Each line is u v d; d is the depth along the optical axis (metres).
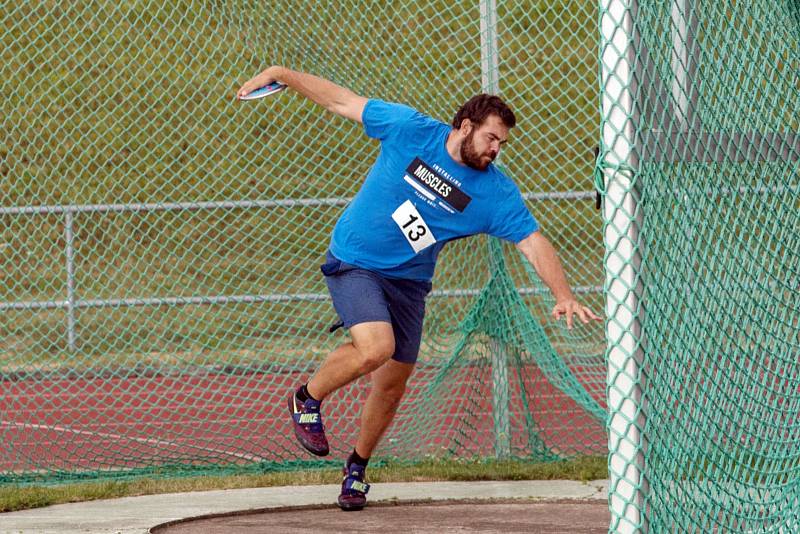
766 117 14.23
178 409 31.95
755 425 14.19
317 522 19.12
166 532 18.39
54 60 52.38
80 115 52.62
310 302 40.38
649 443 11.44
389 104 18.45
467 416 26.27
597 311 36.16
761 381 14.26
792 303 14.71
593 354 26.91
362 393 31.59
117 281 45.31
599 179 11.34
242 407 32.22
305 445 18.91
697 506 12.70
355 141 40.16
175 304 39.22
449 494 21.33
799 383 14.84
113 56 51.38
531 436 25.12
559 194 32.47
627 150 11.16
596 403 24.62
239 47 37.47
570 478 22.69
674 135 12.06
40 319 41.19
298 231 47.28
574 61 51.03
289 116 50.72
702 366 12.71
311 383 18.84
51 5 52.41
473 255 25.91
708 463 13.09
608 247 11.31
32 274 44.78
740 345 13.69
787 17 15.43
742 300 13.66
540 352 25.08
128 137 52.78
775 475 14.52
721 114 13.10
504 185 18.00
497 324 24.94
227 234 48.81
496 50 24.97
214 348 38.56
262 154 51.00
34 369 36.56
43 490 21.91
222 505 20.48
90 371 36.66
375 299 18.36
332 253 18.98
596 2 30.12
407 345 19.39
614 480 11.41
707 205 12.72
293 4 31.34
